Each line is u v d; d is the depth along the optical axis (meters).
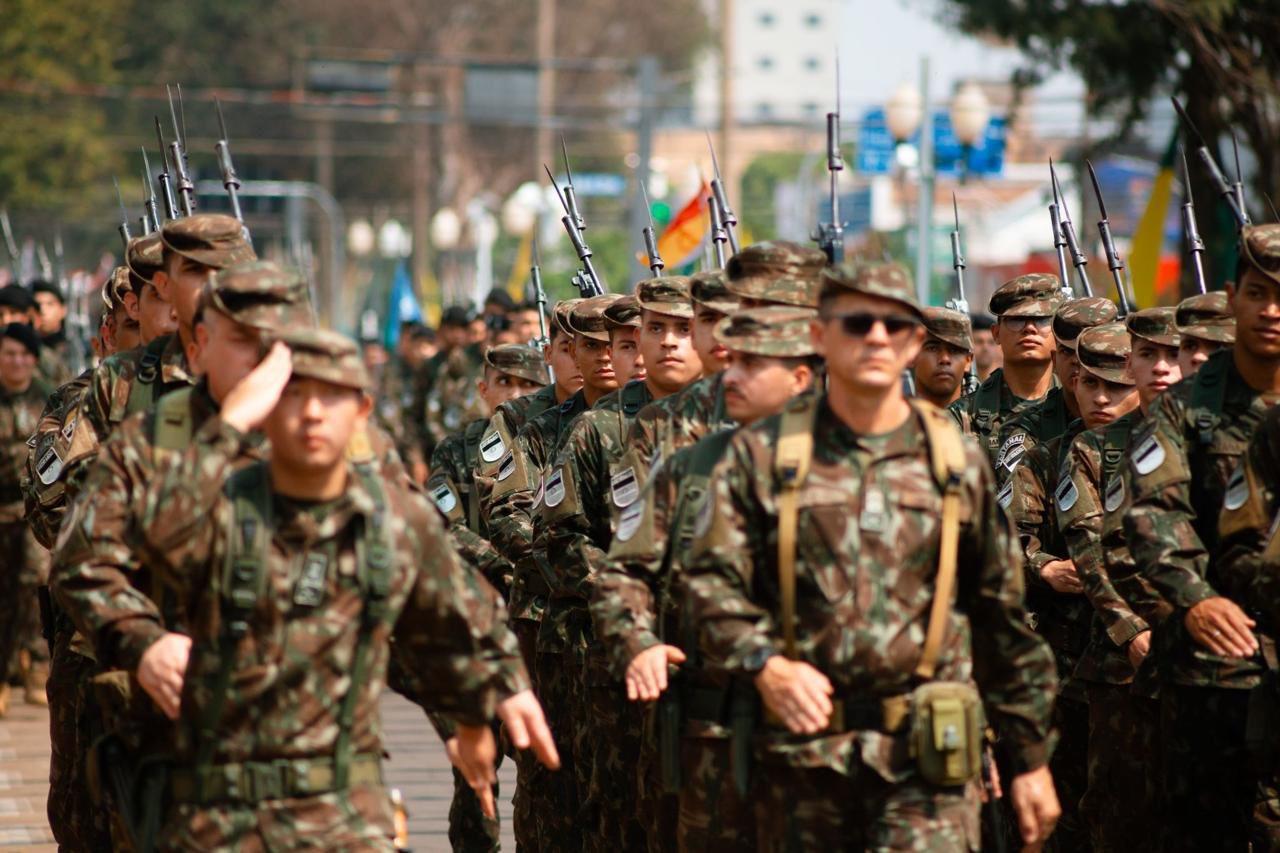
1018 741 10.12
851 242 63.78
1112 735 14.61
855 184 81.50
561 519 14.95
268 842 9.26
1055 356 16.84
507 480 17.20
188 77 116.00
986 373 23.91
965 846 9.92
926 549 9.86
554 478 15.02
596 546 15.03
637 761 14.43
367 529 9.38
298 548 9.33
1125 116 45.19
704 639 10.02
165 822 9.56
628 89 132.88
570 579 14.88
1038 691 10.10
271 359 9.21
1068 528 14.58
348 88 86.00
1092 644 14.71
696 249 28.80
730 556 10.00
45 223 99.81
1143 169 64.31
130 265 13.24
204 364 10.29
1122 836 14.63
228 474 9.44
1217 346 14.02
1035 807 10.12
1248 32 40.84
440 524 9.72
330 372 9.12
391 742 23.72
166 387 12.48
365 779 9.48
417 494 9.83
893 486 9.88
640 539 11.38
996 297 17.81
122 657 9.66
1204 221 40.56
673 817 12.91
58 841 14.01
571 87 131.75
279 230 122.19
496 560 17.81
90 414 12.58
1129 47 42.34
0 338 23.95
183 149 15.93
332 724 9.38
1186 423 12.73
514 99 81.25
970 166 49.28
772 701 9.81
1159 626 13.13
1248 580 12.30
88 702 12.57
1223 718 12.73
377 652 9.45
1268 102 40.88
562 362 18.14
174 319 13.16
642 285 14.52
